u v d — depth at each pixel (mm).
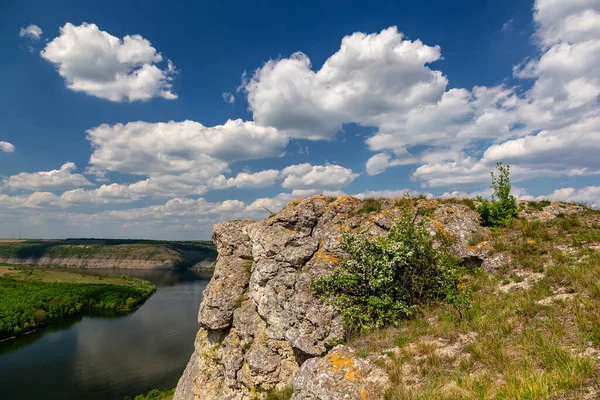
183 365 50875
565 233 11641
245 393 14391
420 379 6887
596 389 5113
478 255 11797
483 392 5773
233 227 18625
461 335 8195
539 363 6273
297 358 13266
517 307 8398
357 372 7480
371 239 12508
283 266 14109
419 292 10586
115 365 50969
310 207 15359
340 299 10797
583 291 8125
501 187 13672
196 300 104188
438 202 14883
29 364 51750
